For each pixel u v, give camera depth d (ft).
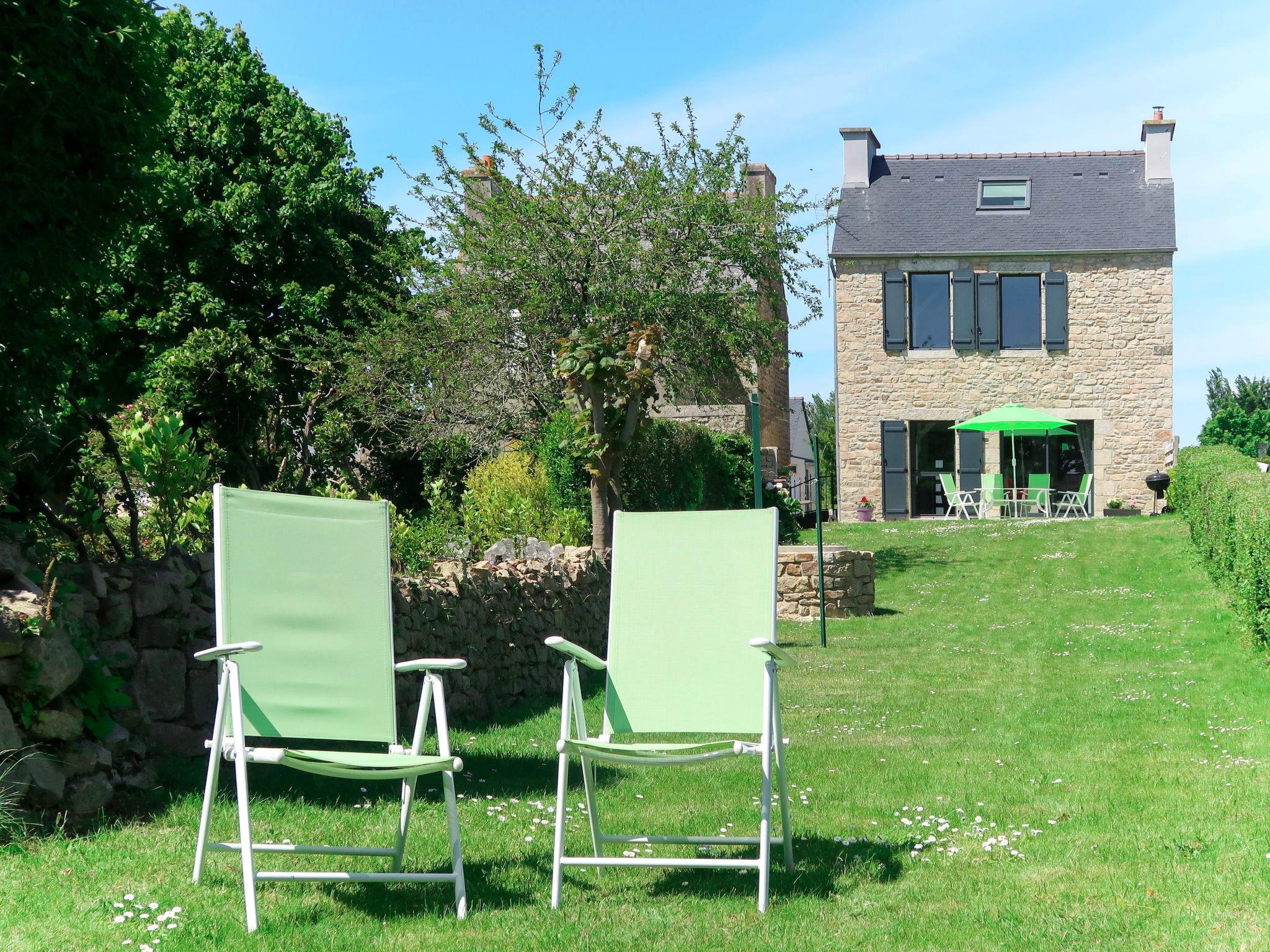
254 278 63.00
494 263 51.67
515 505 43.45
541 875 13.29
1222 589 43.29
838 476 85.20
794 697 27.32
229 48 66.69
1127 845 14.11
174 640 17.01
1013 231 84.38
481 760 19.80
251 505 13.46
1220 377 149.69
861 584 45.93
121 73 16.56
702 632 14.38
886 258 84.38
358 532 14.17
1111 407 83.56
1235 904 11.68
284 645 13.23
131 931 10.84
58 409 19.70
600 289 50.42
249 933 10.98
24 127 15.25
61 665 13.85
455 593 23.94
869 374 84.79
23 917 11.08
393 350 53.31
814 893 12.51
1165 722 23.22
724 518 14.84
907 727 23.32
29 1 14.93
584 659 13.55
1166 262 82.69
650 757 12.32
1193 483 54.54
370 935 11.08
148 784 15.43
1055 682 29.07
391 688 13.75
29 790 13.41
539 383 52.54
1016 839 14.62
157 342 59.52
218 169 62.23
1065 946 10.60
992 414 77.82
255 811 15.15
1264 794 16.70
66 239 16.52
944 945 10.78
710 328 50.88
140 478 23.68
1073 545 60.08
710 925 11.48
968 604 47.73
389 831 14.79
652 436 51.98
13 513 18.57
